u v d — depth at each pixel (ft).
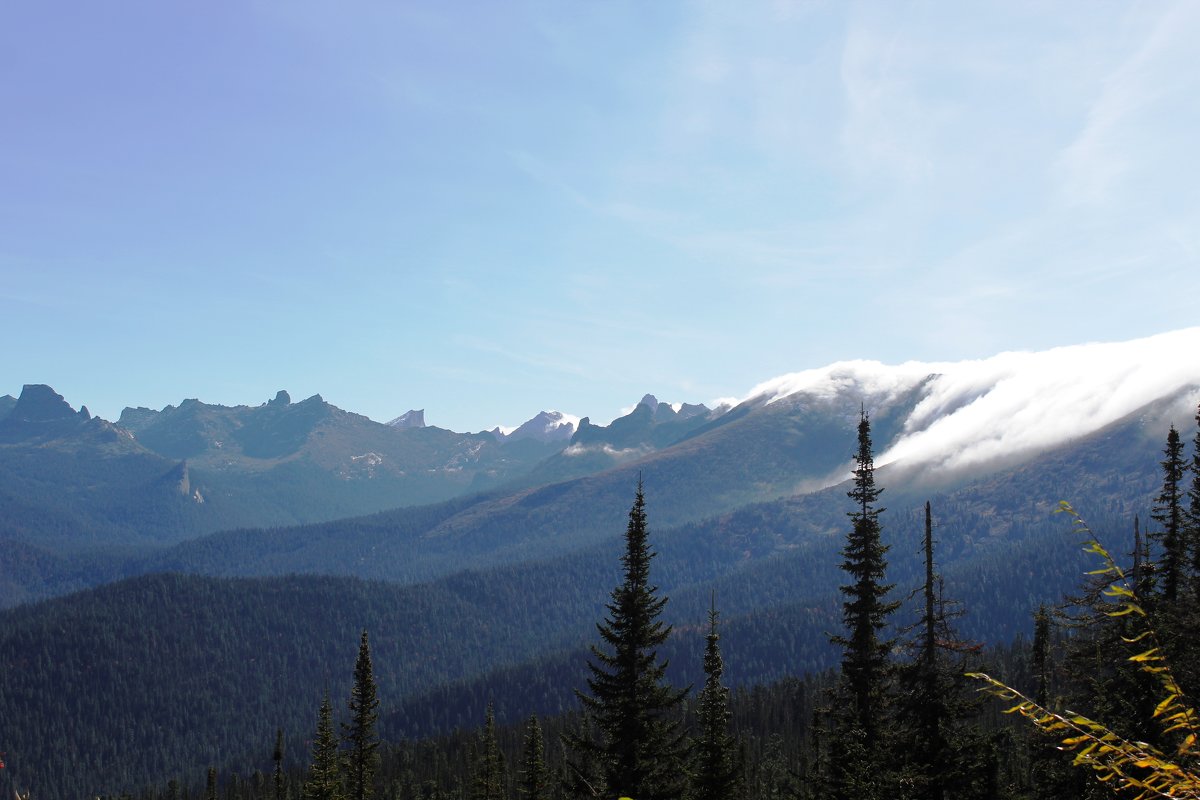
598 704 132.46
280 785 325.62
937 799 110.42
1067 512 32.32
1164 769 27.76
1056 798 103.45
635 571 135.23
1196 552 127.44
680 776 133.28
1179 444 130.82
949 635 117.29
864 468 131.54
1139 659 30.55
